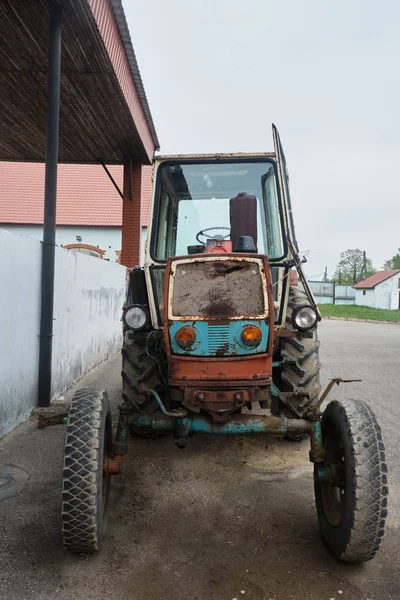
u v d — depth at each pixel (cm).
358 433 244
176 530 289
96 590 233
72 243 1902
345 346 1107
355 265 7744
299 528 293
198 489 345
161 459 398
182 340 270
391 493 335
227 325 272
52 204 507
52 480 348
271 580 242
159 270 378
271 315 273
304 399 367
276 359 380
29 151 959
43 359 503
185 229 416
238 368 274
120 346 980
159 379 359
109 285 862
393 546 273
